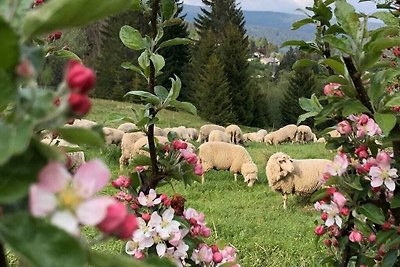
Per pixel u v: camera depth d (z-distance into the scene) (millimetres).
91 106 908
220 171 17625
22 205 902
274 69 69562
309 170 13469
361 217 3709
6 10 962
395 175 3244
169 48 43938
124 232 934
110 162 18109
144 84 42375
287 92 46500
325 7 3777
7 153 818
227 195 14531
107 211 886
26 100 894
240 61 45188
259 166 19484
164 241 2912
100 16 966
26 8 974
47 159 887
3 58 869
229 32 45594
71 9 927
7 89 880
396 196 3256
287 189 13367
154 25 3418
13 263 4648
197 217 3121
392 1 4617
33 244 804
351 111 2959
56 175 861
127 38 3389
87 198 872
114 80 45781
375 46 2842
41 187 857
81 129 939
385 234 3260
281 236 10094
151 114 3357
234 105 45156
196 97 42969
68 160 1404
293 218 12023
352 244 3584
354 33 2965
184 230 3002
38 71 949
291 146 26922
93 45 48844
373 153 3566
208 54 45188
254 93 46812
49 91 908
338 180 3434
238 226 10734
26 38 944
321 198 3605
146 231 2855
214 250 3041
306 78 45594
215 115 41594
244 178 16344
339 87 3102
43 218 854
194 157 3381
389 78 2988
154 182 3354
